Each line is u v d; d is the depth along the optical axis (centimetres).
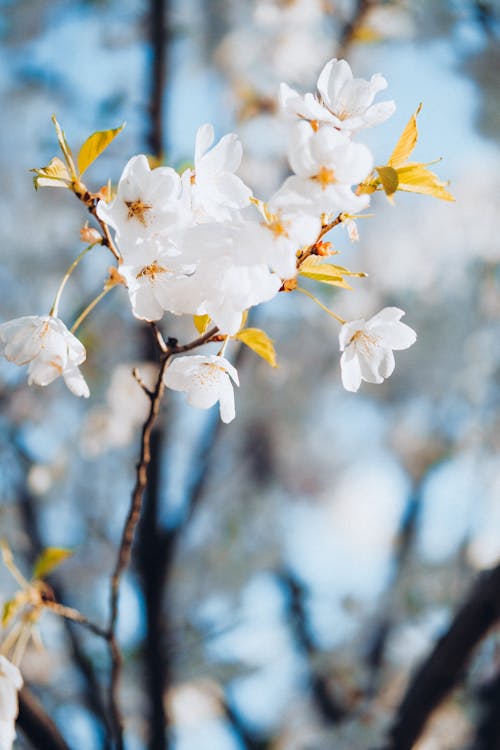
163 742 402
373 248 645
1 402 496
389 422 634
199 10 525
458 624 300
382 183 136
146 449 174
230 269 145
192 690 532
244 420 593
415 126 151
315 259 147
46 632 452
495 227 643
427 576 543
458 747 441
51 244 570
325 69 154
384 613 534
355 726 421
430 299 631
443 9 487
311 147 135
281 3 517
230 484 585
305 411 600
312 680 501
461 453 597
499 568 292
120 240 144
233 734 512
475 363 618
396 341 171
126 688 473
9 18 557
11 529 484
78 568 528
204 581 546
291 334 604
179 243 144
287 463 615
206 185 149
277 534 576
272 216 137
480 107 527
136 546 435
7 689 176
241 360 450
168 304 146
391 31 499
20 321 166
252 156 526
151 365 506
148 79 472
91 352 505
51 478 520
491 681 398
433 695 305
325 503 641
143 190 146
